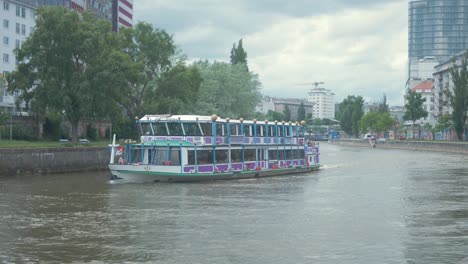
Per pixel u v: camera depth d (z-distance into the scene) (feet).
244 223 97.19
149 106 268.21
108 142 291.38
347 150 479.82
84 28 229.45
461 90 445.78
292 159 206.59
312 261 72.38
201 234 87.76
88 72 224.33
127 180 159.94
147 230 90.74
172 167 159.74
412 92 596.70
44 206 115.03
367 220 100.73
